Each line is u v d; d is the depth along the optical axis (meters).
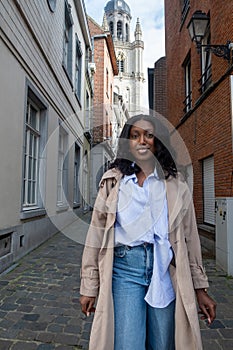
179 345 1.30
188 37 8.66
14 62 4.88
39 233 6.23
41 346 2.33
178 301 1.33
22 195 5.29
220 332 2.61
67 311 2.99
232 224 4.50
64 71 8.62
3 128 4.49
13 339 2.43
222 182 5.81
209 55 7.11
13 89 4.85
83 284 1.44
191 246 1.44
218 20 5.97
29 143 5.96
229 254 4.45
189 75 9.20
